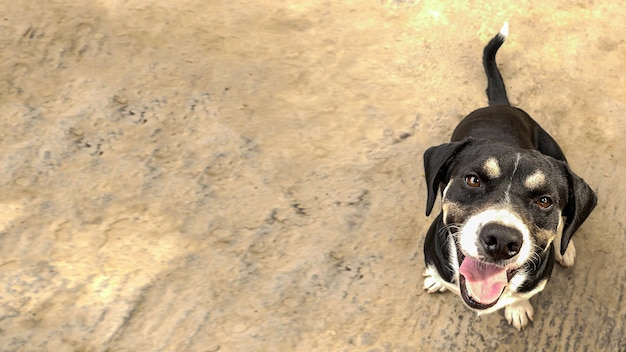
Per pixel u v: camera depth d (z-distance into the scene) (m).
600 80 1.31
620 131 1.25
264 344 1.04
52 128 1.18
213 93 1.25
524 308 1.06
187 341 1.03
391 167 1.19
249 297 1.07
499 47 1.25
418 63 1.31
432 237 1.02
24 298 1.04
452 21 1.37
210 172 1.17
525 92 1.29
